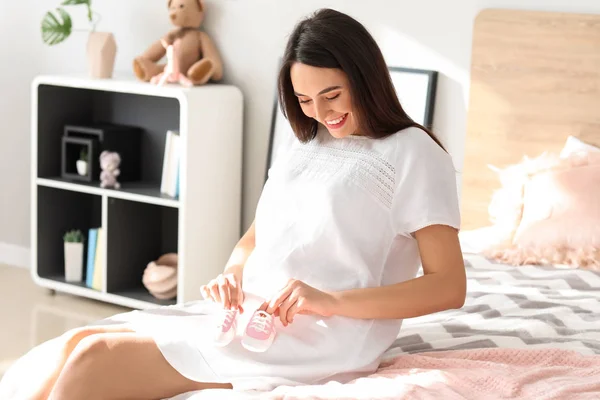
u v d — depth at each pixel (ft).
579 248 9.41
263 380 5.72
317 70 5.85
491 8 10.99
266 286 6.28
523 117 10.87
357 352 5.97
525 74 10.80
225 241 12.88
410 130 6.13
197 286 12.53
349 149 6.28
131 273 13.42
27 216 15.08
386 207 6.04
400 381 5.65
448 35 11.34
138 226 13.38
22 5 14.52
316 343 5.94
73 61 14.17
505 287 8.71
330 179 6.18
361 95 5.98
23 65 14.70
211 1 13.00
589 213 9.48
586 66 10.45
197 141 12.14
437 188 5.99
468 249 10.17
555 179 9.77
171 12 12.76
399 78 11.65
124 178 13.38
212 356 5.75
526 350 6.42
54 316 12.71
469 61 11.25
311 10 12.25
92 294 13.20
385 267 6.22
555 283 8.87
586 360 6.29
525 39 10.75
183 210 12.12
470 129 11.19
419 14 11.50
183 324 6.04
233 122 12.71
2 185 15.26
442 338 7.05
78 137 13.30
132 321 6.27
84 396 5.43
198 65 12.53
